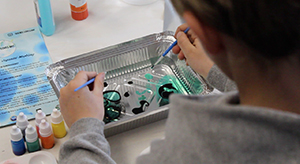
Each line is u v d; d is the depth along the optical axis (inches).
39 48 45.3
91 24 49.8
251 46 9.9
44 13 44.5
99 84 32.2
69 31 48.3
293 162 10.2
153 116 34.6
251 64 10.5
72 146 24.7
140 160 13.2
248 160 10.8
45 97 39.1
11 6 52.0
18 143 31.9
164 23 45.7
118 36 48.1
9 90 39.5
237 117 10.6
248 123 10.4
